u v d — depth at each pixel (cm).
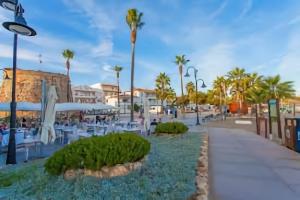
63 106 2200
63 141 1439
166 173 591
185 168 666
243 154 950
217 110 8900
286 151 1023
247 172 685
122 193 460
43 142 1066
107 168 536
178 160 758
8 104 2070
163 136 1431
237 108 7038
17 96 4622
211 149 1058
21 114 3562
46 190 499
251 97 6238
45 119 1085
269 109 1515
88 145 544
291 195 510
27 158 974
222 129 2219
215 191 531
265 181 604
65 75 5306
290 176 649
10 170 723
